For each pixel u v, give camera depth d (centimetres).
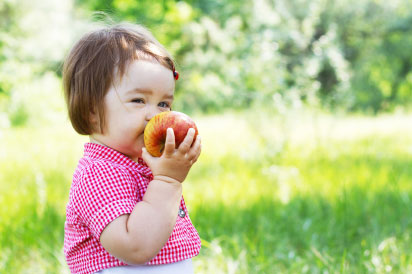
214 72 1448
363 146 760
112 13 356
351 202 425
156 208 177
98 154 195
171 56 208
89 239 190
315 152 686
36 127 1121
